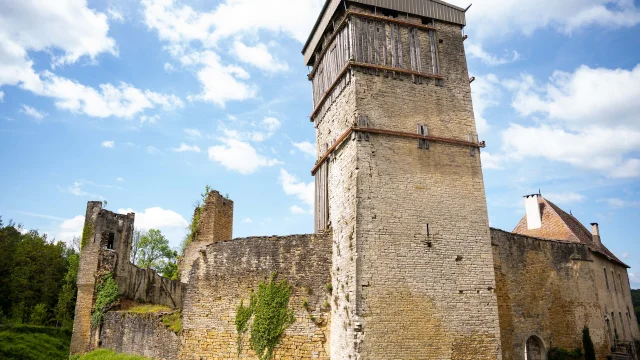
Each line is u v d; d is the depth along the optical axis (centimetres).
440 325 1891
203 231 3688
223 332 2231
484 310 1969
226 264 2323
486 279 2014
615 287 3147
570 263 2736
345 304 1909
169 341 2409
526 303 2459
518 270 2486
